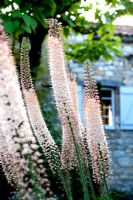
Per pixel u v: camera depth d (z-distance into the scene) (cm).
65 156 363
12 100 348
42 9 548
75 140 359
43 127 364
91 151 366
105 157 368
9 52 349
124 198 1328
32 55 820
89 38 855
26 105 363
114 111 1402
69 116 358
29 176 357
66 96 358
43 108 957
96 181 369
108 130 1390
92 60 846
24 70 359
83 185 357
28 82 360
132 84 1409
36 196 353
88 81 365
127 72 1412
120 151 1380
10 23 500
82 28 834
